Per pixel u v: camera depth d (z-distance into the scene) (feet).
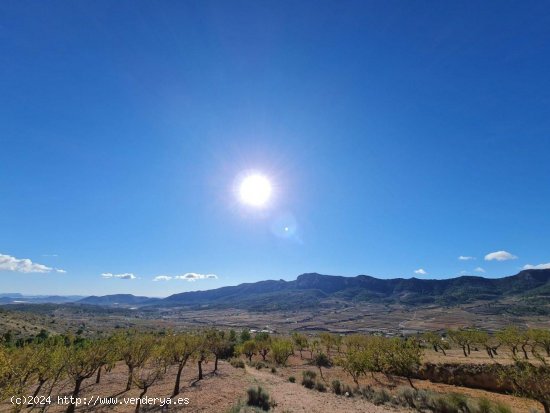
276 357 225.56
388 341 186.19
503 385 131.44
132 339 106.42
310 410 89.20
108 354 92.22
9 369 57.31
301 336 307.17
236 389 114.73
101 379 136.67
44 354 78.13
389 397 110.93
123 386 122.62
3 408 57.36
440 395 100.68
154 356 107.34
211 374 153.28
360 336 257.96
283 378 161.89
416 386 143.02
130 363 99.91
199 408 87.71
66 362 80.02
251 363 234.99
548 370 81.56
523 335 179.52
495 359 160.25
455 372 151.33
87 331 435.94
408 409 96.12
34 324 370.94
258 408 84.69
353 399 109.40
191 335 139.95
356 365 145.89
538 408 99.45
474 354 206.49
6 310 395.34
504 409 82.69
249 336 351.87
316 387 132.46
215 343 171.83
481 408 84.99
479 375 142.41
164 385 126.00
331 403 100.42
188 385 124.57
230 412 79.82
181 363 113.09
